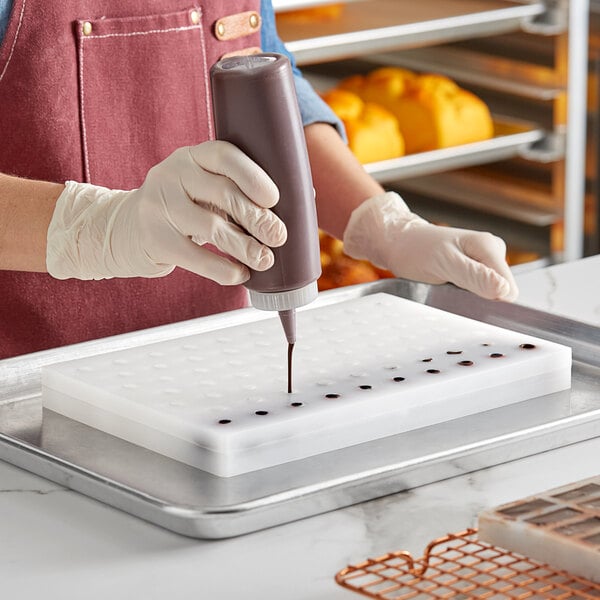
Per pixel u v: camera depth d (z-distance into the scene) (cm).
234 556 118
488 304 189
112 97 199
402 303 183
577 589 108
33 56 192
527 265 376
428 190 403
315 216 139
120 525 125
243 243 137
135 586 112
